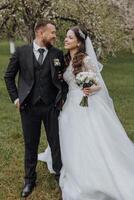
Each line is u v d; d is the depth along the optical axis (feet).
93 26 46.03
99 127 18.85
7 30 45.09
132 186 17.87
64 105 19.48
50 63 18.25
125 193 17.67
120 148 18.72
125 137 19.10
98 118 18.99
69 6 43.88
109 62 84.48
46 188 19.93
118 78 66.64
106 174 18.11
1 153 24.54
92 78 18.74
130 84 60.29
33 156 19.39
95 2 46.78
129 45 65.21
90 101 19.19
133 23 64.95
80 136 18.89
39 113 18.70
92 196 18.06
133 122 35.04
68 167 18.93
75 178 18.49
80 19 45.06
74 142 18.94
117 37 51.42
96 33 46.42
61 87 18.88
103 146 18.58
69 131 19.17
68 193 18.40
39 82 18.29
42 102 18.48
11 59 18.47
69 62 19.33
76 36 18.94
